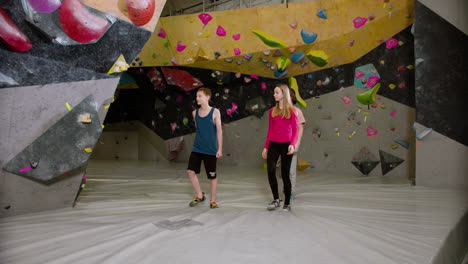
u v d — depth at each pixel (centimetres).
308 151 563
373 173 491
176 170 568
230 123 658
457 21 362
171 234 193
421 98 387
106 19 251
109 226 208
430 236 196
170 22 542
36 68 230
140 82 743
